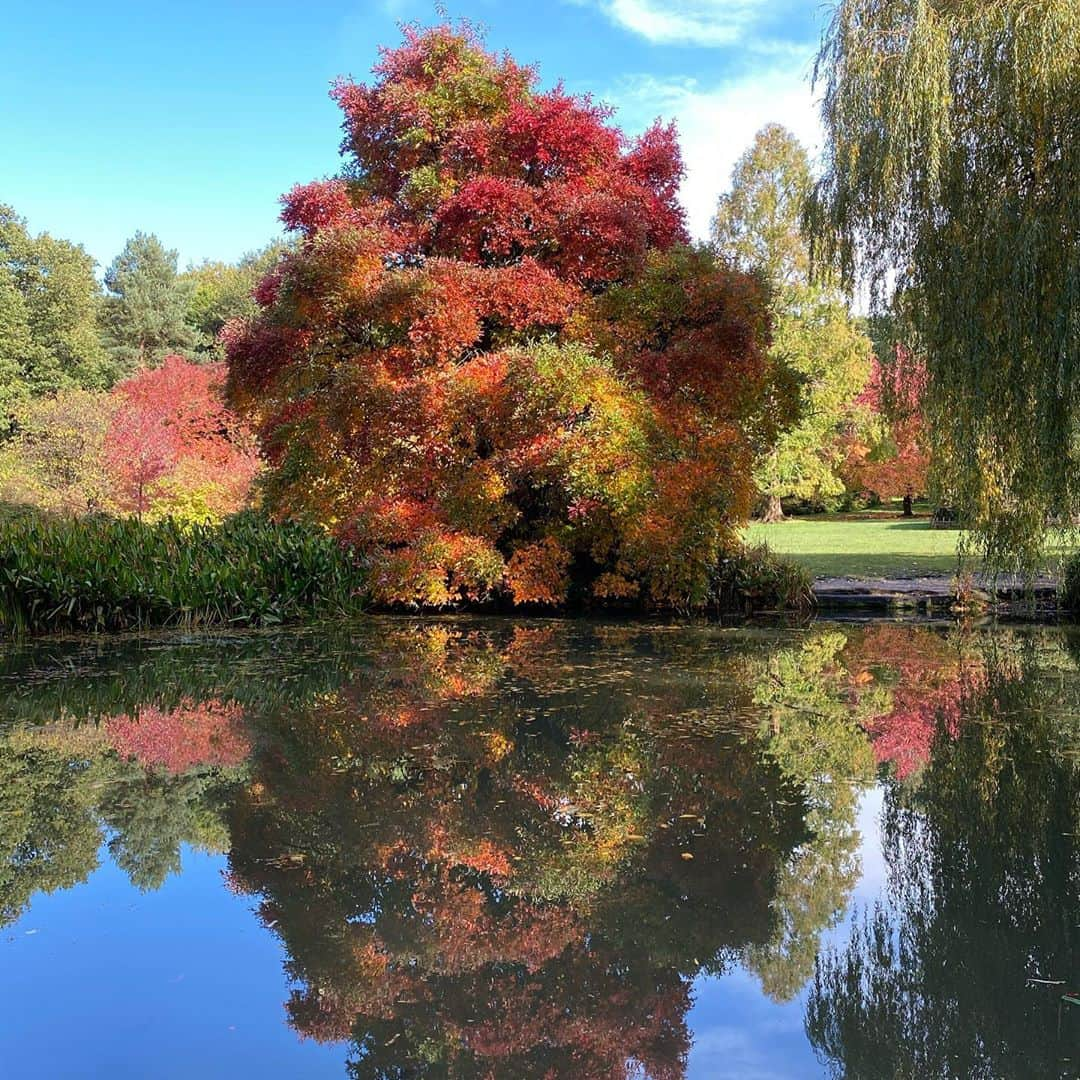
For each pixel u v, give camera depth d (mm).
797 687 6301
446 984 2609
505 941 2850
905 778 4340
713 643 8297
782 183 24656
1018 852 3457
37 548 8875
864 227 8414
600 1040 2309
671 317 10516
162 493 17578
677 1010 2469
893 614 10281
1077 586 9805
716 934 2887
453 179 11258
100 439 17844
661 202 12086
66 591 8711
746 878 3273
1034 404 7441
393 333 10453
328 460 10688
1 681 6660
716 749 4844
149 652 7844
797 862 3406
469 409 10016
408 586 10211
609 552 10984
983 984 2562
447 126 11406
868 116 7945
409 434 10375
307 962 2729
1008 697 5953
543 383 9398
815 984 2561
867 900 3092
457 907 3072
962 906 3031
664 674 6805
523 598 10305
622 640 8516
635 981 2621
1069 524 8031
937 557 14547
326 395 10375
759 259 24656
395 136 11844
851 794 4137
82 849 3564
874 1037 2307
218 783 4348
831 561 14000
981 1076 2152
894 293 8461
